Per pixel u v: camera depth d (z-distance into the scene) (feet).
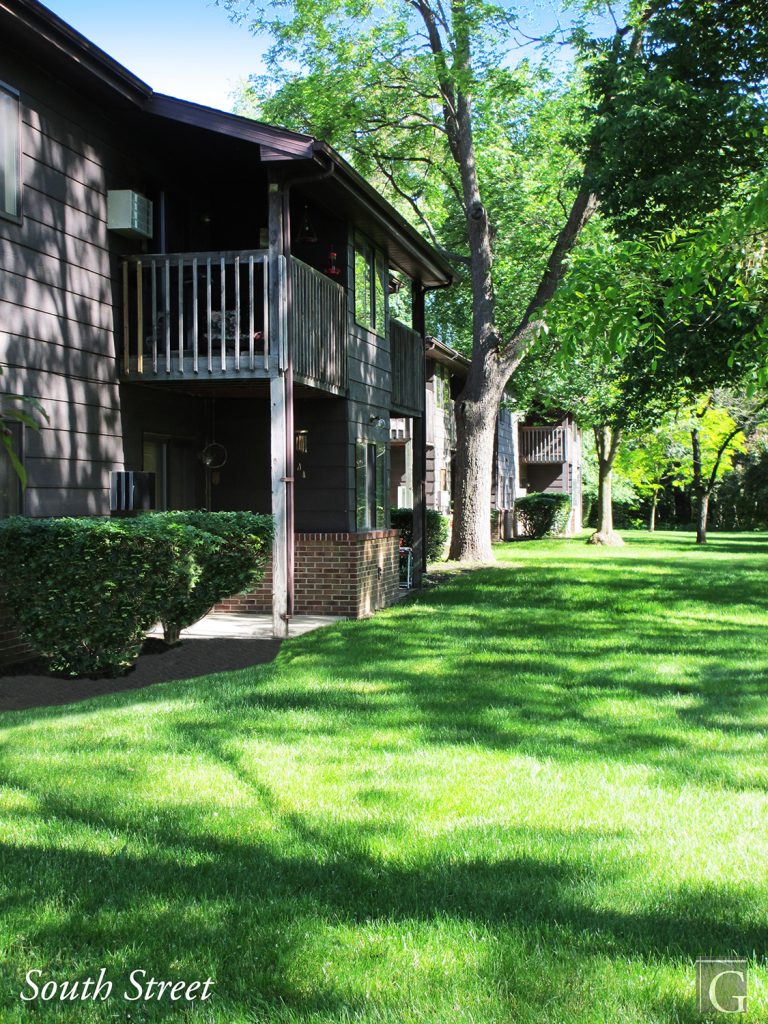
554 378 94.12
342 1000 10.28
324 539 43.68
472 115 74.69
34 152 31.24
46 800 16.62
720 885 13.28
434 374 87.51
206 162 41.14
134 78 33.81
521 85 69.15
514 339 73.15
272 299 35.81
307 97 71.67
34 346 31.14
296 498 45.42
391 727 22.09
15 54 30.17
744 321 28.17
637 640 35.81
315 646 34.06
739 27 49.96
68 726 21.88
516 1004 10.14
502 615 42.93
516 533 121.08
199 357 36.35
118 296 36.70
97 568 26.48
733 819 15.89
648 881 13.42
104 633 27.12
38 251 31.42
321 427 45.19
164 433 41.11
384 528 51.90
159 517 30.50
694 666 30.45
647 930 11.93
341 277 44.78
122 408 37.09
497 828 15.44
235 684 26.99
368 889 13.16
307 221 44.47
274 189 35.96
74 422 33.47
